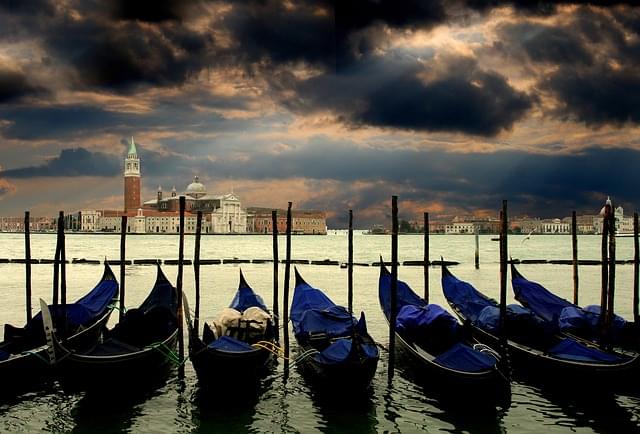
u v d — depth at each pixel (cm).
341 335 1781
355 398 1492
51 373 1684
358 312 2853
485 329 1878
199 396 1572
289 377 1738
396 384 1664
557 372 1545
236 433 1333
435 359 1524
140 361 1512
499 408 1467
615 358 1471
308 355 1669
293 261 6569
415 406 1498
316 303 2169
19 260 6431
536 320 1772
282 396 1577
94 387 1440
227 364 1498
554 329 1730
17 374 1567
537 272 5516
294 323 2039
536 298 2111
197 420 1409
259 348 1595
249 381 1541
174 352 1745
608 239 1927
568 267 6166
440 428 1360
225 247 12481
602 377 1452
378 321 2598
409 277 4966
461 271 5666
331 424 1386
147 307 2138
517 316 1802
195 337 1538
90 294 2302
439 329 1730
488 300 2225
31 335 1714
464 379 1415
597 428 1359
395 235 1709
